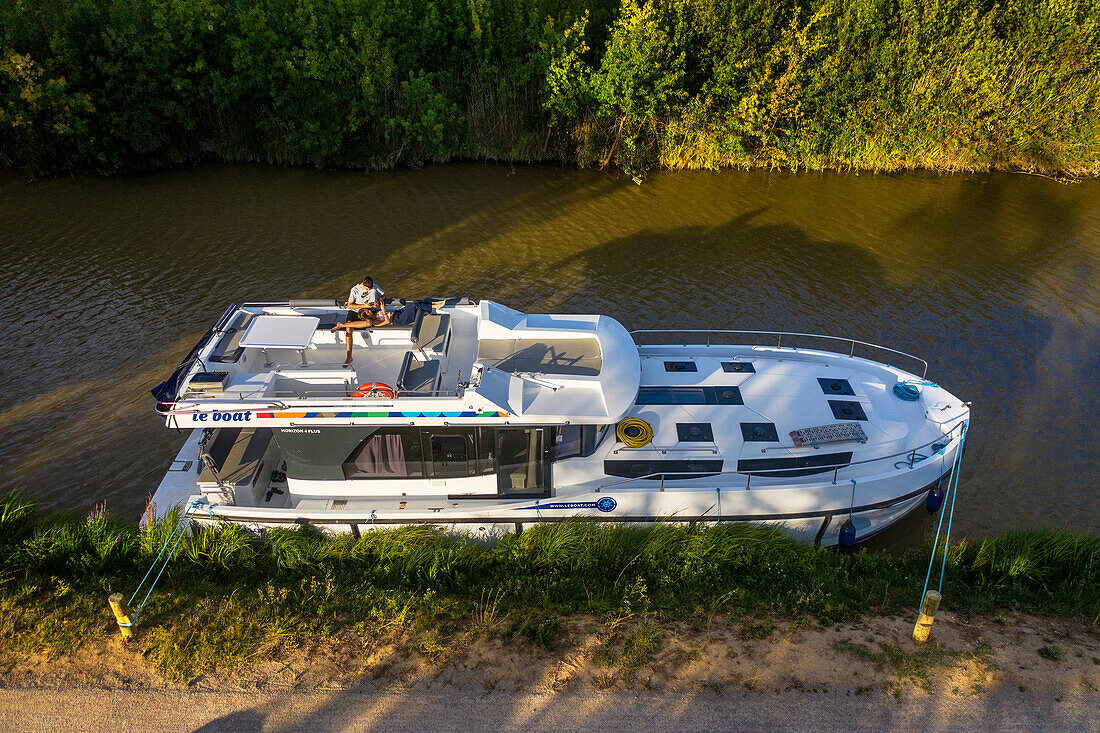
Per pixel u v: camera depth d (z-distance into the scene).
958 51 28.69
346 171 30.31
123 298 19.39
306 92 28.81
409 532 10.93
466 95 30.98
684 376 12.89
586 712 8.08
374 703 8.22
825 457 11.50
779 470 11.03
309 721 8.02
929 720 7.91
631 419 11.81
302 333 10.69
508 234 23.86
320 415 10.19
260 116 30.86
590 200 27.05
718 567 10.59
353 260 21.84
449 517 11.07
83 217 25.09
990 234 24.41
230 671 8.63
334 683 8.48
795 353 14.12
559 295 19.72
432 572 10.23
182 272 20.94
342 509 11.16
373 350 11.52
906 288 20.39
